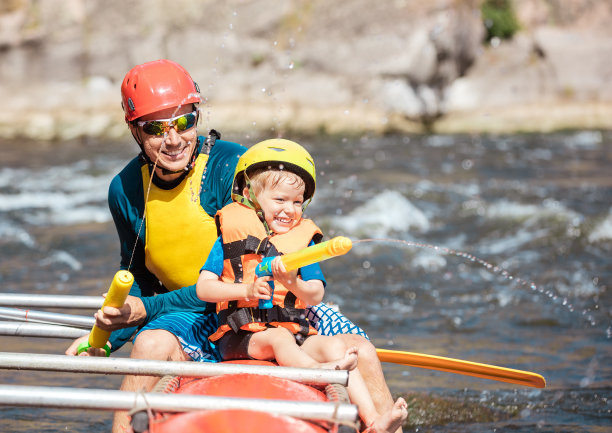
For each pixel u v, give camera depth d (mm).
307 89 35531
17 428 7469
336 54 35812
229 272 5676
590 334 10672
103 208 19250
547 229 16672
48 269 13805
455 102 37594
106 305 5383
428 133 35812
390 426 5078
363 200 19625
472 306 12047
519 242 15867
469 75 38531
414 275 13789
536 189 21391
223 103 35156
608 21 40719
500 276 13688
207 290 5512
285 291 5629
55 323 6461
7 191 21141
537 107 37562
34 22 35531
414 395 8328
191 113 6199
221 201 6340
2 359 4965
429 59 36000
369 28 35906
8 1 35625
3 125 33969
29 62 35375
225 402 4336
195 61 35906
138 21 35906
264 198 5695
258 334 5539
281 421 4207
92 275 13422
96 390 4449
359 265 14352
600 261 14492
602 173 24312
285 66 35781
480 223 17469
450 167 25672
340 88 35625
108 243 15750
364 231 16719
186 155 6246
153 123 6086
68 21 35625
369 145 31656
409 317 11492
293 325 5617
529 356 9734
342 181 22562
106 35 35656
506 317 11469
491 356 9719
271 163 5660
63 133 33875
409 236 16438
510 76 38250
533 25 40375
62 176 23672
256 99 35312
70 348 5934
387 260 14680
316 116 34844
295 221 5781
